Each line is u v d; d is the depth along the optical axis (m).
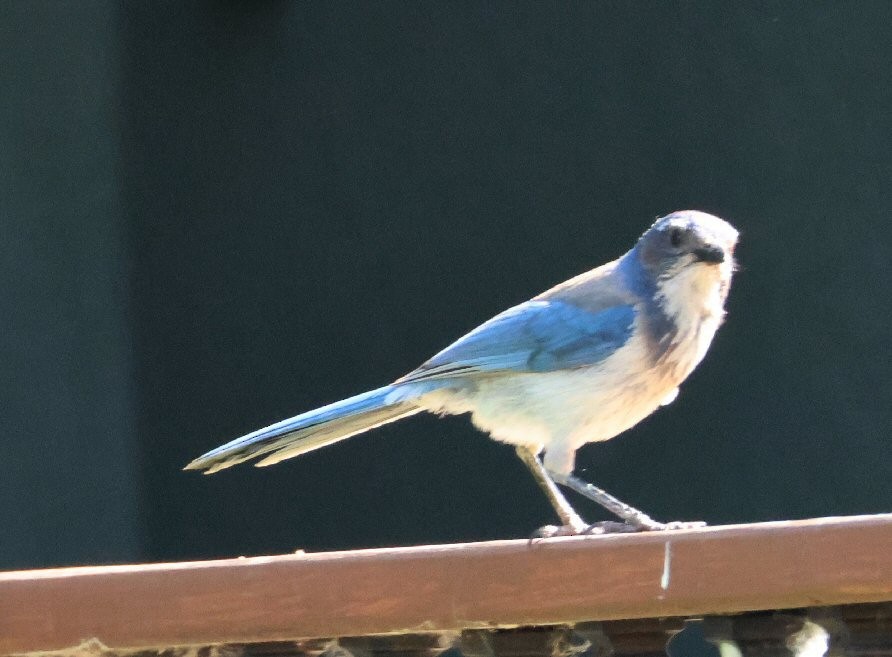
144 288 14.04
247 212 14.16
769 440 13.63
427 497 14.09
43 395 13.51
